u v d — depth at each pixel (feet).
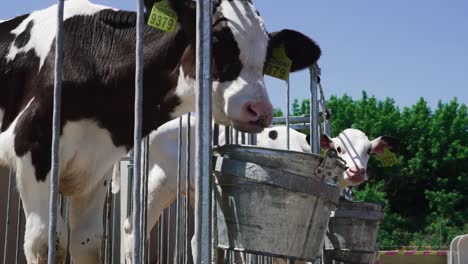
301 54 14.26
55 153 7.38
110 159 13.44
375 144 30.09
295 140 25.29
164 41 13.30
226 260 14.88
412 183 116.06
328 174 10.14
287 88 16.85
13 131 12.78
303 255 10.10
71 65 13.16
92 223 13.91
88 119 13.01
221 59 12.57
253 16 12.88
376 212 15.90
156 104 13.48
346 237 15.72
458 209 110.93
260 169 9.82
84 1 14.29
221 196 10.32
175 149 20.66
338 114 122.83
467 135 116.16
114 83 13.14
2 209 24.52
